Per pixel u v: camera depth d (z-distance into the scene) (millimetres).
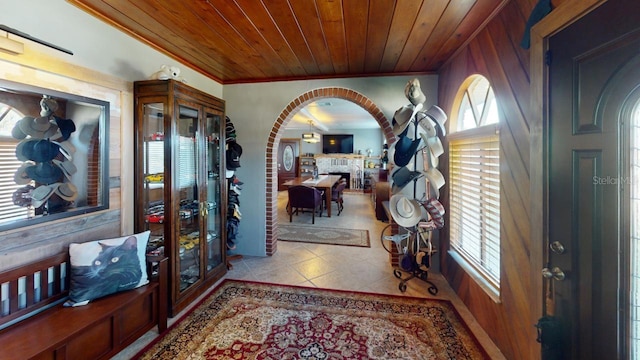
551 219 1281
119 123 2074
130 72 2162
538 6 1328
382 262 3365
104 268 1712
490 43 1867
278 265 3256
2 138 1414
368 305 2348
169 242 2119
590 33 1045
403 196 2391
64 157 1699
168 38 2270
